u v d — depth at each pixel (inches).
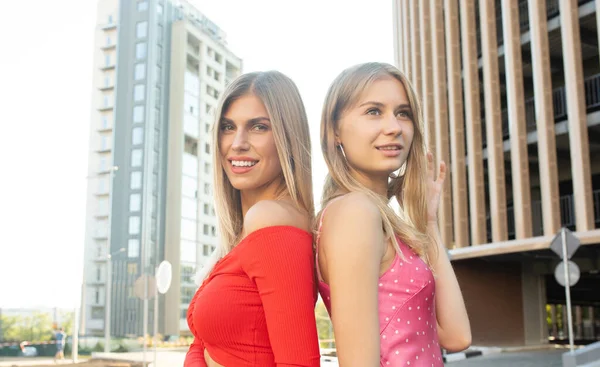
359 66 56.9
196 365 57.6
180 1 3513.8
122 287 2581.2
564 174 951.0
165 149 3243.1
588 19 753.0
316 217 53.5
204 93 3486.7
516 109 797.2
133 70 3304.6
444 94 973.8
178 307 2938.0
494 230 808.3
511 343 840.9
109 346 1022.4
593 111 762.8
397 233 53.7
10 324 1305.4
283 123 57.9
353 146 55.2
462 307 65.9
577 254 768.3
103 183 3245.6
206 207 3371.1
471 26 909.2
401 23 1245.1
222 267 53.7
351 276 45.3
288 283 48.6
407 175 63.4
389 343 49.8
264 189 60.7
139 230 3051.2
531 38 783.7
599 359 458.3
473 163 868.0
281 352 48.2
